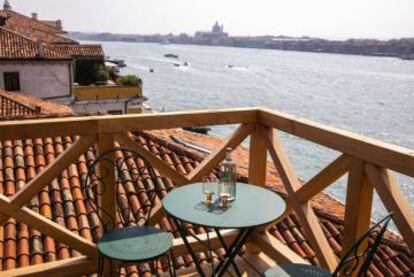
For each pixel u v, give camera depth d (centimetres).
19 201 297
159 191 553
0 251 425
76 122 296
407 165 230
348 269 259
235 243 284
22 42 2867
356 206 270
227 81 11562
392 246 598
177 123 329
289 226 558
